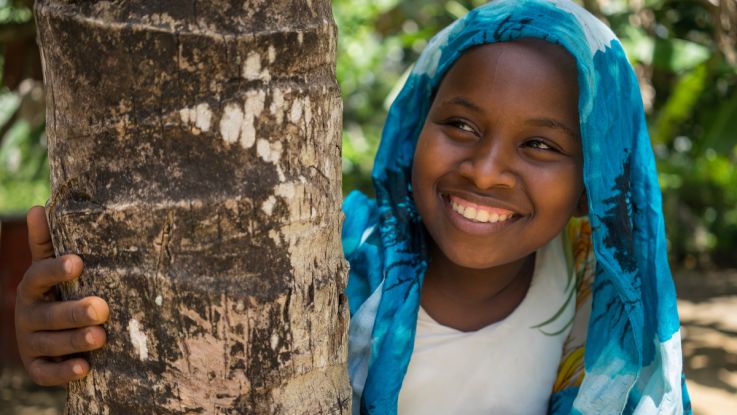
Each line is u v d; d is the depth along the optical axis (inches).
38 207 49.4
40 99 177.5
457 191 63.5
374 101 404.8
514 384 69.3
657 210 67.0
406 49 387.9
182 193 41.1
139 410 43.3
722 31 183.5
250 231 41.9
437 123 64.8
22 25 151.7
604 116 63.2
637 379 63.7
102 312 42.9
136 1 39.9
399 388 63.9
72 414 46.6
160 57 39.9
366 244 71.7
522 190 62.2
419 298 66.8
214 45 39.8
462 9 250.1
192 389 42.6
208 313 41.9
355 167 346.9
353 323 66.8
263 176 41.8
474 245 63.6
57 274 43.6
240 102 40.8
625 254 64.4
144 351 42.7
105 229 42.2
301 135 42.9
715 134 226.4
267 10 41.1
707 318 309.7
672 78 257.8
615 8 213.5
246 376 43.0
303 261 44.0
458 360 68.7
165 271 41.7
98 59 40.6
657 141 225.5
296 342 44.3
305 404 45.4
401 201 71.5
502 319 70.2
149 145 40.9
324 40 43.9
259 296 42.4
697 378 233.1
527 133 61.4
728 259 427.8
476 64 62.5
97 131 41.5
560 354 71.3
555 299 71.1
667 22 261.9
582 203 69.9
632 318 62.8
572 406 64.7
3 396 208.1
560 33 61.7
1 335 214.1
